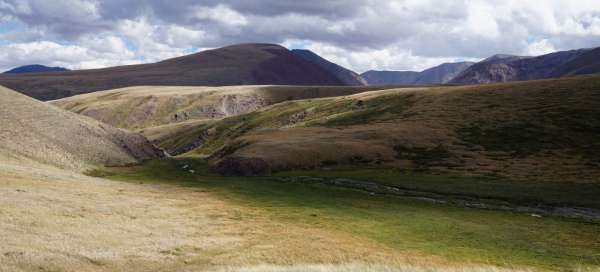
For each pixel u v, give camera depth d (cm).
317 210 5866
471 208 6100
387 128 11388
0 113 9562
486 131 10606
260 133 12319
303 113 16888
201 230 4491
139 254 3378
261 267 3119
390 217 5522
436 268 3200
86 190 6044
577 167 7931
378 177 8081
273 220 5228
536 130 10219
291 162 9206
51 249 3153
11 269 2642
